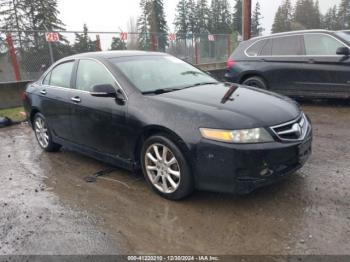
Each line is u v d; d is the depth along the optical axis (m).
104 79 4.66
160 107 3.93
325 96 7.92
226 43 19.70
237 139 3.43
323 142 5.66
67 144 5.43
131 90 4.30
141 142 4.20
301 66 8.05
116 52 5.20
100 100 4.56
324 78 7.81
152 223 3.56
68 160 5.59
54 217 3.81
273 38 8.59
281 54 8.39
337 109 7.88
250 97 4.17
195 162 3.62
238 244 3.14
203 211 3.71
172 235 3.34
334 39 7.68
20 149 6.40
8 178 5.00
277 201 3.81
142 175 4.74
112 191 4.33
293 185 4.14
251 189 3.50
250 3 13.34
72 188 4.51
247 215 3.58
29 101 6.11
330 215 3.49
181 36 16.98
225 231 3.34
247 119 3.55
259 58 8.70
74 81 5.16
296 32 8.28
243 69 8.95
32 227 3.64
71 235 3.45
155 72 4.80
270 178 3.55
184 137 3.63
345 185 4.08
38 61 11.44
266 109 3.80
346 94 7.65
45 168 5.30
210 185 3.62
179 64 5.36
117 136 4.40
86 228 3.55
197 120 3.63
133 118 4.11
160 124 3.82
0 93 9.84
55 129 5.61
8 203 4.21
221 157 3.47
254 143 3.45
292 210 3.62
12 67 10.94
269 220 3.47
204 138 3.54
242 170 3.46
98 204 4.04
